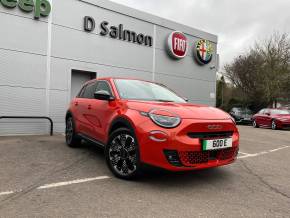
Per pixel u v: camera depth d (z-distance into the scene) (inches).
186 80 604.7
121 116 174.7
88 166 202.2
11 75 365.1
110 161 179.8
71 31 417.7
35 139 324.8
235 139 174.4
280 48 1075.3
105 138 197.2
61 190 152.3
